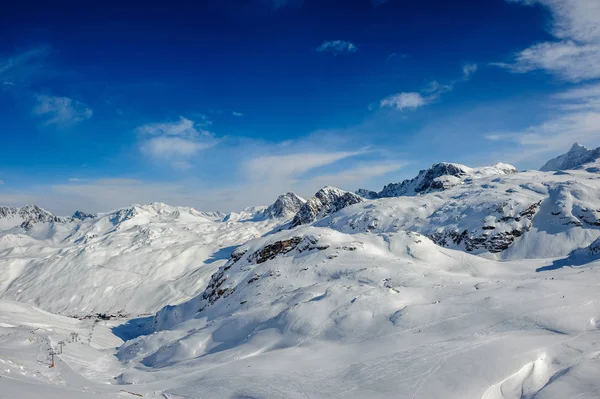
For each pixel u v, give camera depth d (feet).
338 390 96.84
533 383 85.87
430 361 102.01
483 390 84.84
